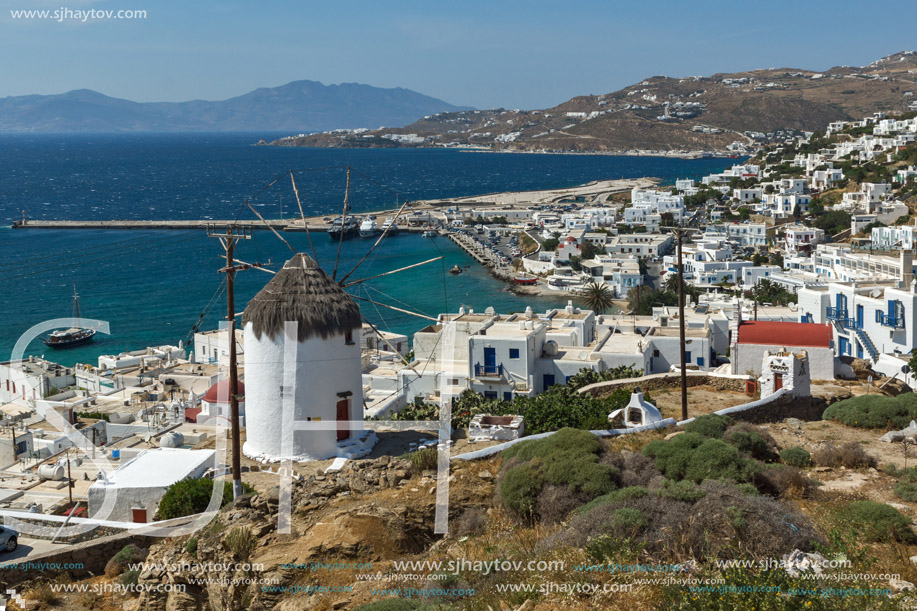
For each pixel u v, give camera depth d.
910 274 67.88
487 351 61.97
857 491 26.92
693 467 26.89
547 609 17.11
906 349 63.00
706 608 15.95
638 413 38.66
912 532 21.67
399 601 19.09
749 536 19.44
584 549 19.48
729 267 190.00
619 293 187.12
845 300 70.31
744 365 51.31
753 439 32.16
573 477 25.39
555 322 75.75
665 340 69.50
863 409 38.88
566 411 40.41
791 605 15.79
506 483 25.95
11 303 177.88
